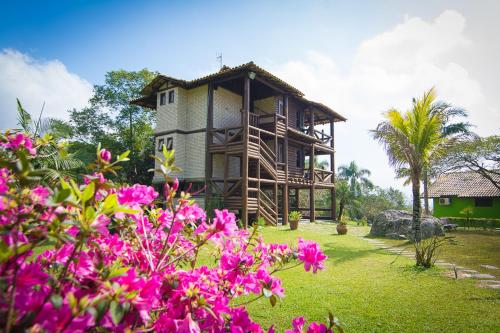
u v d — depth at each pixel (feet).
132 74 74.18
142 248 4.58
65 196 2.90
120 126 73.56
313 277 17.25
